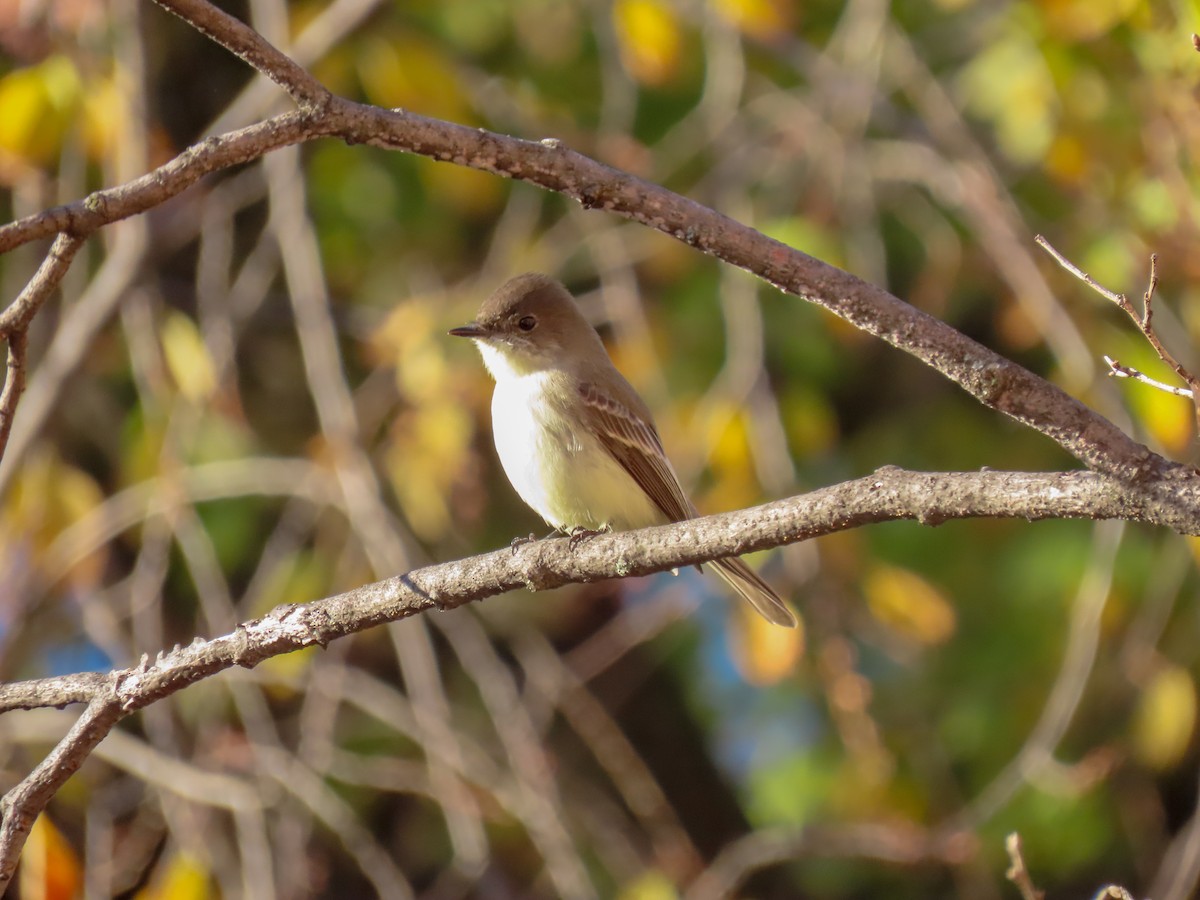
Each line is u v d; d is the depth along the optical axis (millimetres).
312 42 12000
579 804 11648
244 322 12312
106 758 10297
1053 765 10578
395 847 13031
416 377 11641
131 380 13484
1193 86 10422
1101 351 11375
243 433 12281
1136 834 12172
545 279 9812
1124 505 4887
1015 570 12789
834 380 13555
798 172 13359
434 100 11969
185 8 5094
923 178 12461
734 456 11469
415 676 10828
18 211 11906
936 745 12469
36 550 11148
